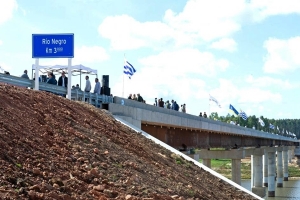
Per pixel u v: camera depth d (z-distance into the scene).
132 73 34.59
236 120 139.62
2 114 13.09
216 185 20.97
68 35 22.28
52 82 24.31
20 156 11.02
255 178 70.75
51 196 9.70
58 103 18.38
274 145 103.69
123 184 12.64
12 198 8.90
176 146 37.12
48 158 11.84
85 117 18.70
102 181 12.07
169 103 40.84
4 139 11.42
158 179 15.34
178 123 33.56
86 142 15.03
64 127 15.30
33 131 13.23
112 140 17.58
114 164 14.22
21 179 9.88
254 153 71.44
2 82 19.44
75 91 24.28
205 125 41.38
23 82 21.47
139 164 15.92
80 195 10.55
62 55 22.34
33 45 22.12
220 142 53.78
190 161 23.02
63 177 11.13
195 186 17.91
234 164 55.22
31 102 16.14
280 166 100.56
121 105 25.77
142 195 12.31
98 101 26.33
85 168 12.45
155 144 22.84
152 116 28.95
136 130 24.25
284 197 77.00
